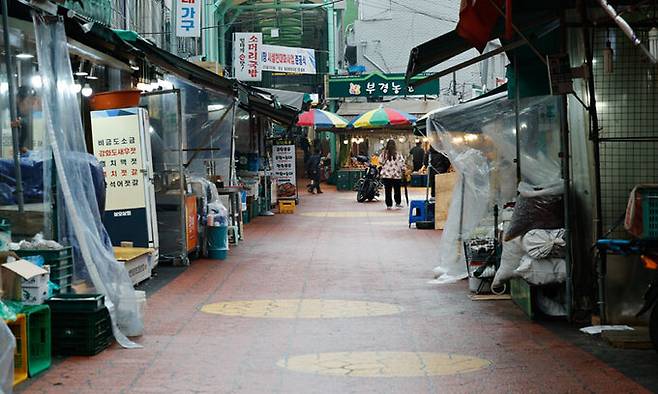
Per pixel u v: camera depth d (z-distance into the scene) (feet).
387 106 121.29
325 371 20.42
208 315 27.53
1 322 17.43
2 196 24.07
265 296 31.45
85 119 36.78
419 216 59.98
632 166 25.25
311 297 31.30
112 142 35.91
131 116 35.83
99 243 24.13
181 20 62.08
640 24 25.07
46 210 24.16
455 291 32.68
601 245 23.44
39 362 20.35
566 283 25.64
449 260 36.11
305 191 111.86
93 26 27.99
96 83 39.29
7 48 23.12
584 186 25.99
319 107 131.95
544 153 30.04
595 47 25.43
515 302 29.50
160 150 39.42
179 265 39.37
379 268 39.42
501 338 24.09
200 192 42.09
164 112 39.50
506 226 30.07
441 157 62.13
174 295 31.48
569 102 27.20
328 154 146.20
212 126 49.42
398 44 132.67
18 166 23.32
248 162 72.74
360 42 133.18
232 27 130.21
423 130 58.90
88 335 21.67
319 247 48.03
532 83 30.58
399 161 79.20
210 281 34.99
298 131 153.48
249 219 66.39
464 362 21.25
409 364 21.09
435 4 132.05
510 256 27.02
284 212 75.36
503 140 35.78
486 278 31.40
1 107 26.32
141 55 33.88
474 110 36.24
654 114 25.22
